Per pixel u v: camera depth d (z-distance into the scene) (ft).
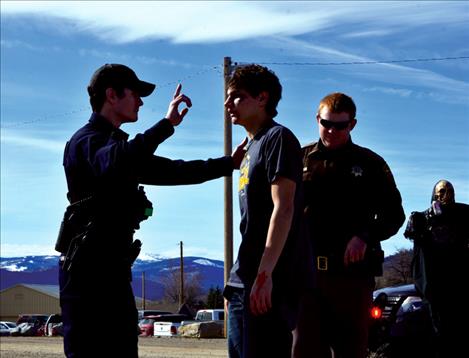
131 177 15.17
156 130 14.98
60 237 15.33
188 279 382.83
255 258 15.23
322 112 19.84
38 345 75.41
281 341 14.99
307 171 20.06
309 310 19.66
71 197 15.42
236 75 15.96
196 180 16.75
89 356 15.06
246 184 15.39
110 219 15.10
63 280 15.33
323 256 19.70
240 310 15.39
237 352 15.47
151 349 64.23
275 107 16.02
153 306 363.35
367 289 19.77
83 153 15.12
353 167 19.85
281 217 14.75
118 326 15.21
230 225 93.30
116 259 15.17
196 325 113.70
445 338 25.03
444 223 25.03
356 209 19.77
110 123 15.70
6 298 376.48
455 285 24.84
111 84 15.74
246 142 17.13
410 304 29.76
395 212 19.95
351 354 19.75
